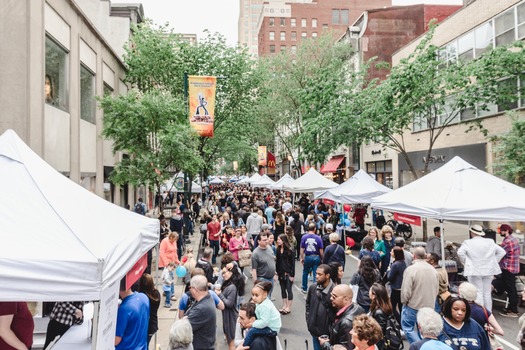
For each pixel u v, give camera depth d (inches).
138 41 948.6
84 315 225.6
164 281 372.2
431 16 1475.1
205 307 210.4
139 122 593.0
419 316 167.6
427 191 348.5
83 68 660.7
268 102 1291.8
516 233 583.8
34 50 453.7
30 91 443.2
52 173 193.6
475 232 311.4
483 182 341.1
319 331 217.8
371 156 1373.0
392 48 1460.4
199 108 697.0
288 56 1279.5
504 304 367.6
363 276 269.3
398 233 655.8
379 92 679.7
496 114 791.1
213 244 558.9
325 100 792.3
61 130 542.0
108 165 804.6
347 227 651.5
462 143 903.1
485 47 845.2
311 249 401.1
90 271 132.6
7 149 175.2
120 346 184.1
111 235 168.6
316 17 3740.2
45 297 128.7
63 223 153.3
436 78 641.0
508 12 778.8
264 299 205.8
